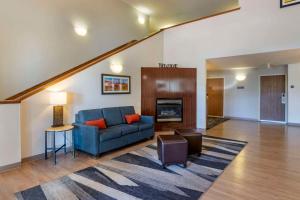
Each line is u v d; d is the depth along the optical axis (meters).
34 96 3.45
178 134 3.67
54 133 3.42
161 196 2.28
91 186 2.51
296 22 4.43
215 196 2.27
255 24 4.97
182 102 6.02
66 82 3.97
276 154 3.68
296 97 6.78
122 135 4.05
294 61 6.34
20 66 4.23
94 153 3.54
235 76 8.48
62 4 5.02
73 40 5.32
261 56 5.41
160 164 3.23
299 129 6.05
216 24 5.64
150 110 5.87
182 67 6.33
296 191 2.36
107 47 6.37
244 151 3.88
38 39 4.53
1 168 2.95
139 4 7.13
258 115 7.93
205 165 3.18
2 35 3.93
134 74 5.62
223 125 6.77
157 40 6.46
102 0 6.13
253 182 2.59
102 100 4.73
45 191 2.39
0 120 2.92
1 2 3.91
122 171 2.97
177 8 7.48
